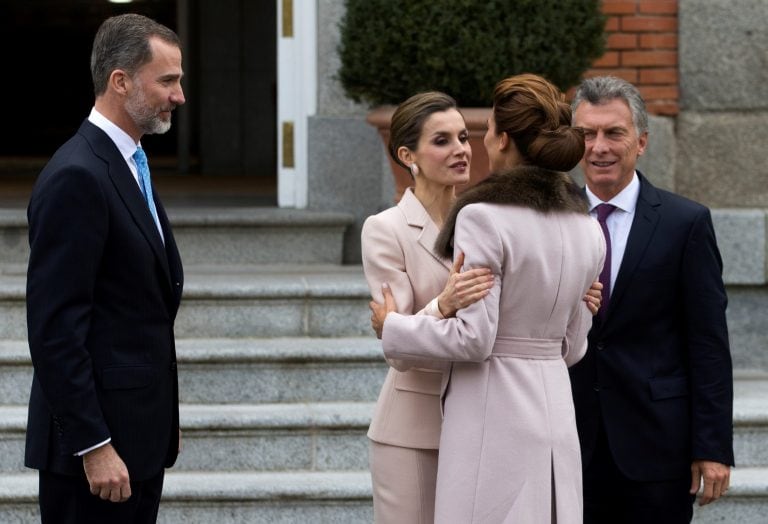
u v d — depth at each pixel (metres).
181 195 29.94
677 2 22.92
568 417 12.73
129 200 13.30
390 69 21.14
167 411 13.78
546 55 20.81
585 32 21.17
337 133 24.92
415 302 13.36
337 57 24.81
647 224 14.20
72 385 12.75
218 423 18.91
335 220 23.70
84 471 13.24
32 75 53.22
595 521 14.52
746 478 19.03
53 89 53.53
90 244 12.86
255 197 29.27
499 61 20.64
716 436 13.98
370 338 21.08
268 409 19.56
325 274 22.75
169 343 13.80
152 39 13.42
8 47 53.06
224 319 20.94
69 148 13.25
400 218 13.45
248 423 18.95
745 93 22.81
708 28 22.77
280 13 25.23
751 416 19.55
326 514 18.44
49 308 12.76
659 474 14.12
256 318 21.00
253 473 19.00
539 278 12.42
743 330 22.88
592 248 12.82
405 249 13.34
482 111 20.39
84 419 12.80
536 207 12.45
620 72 23.03
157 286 13.53
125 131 13.56
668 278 14.12
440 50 20.72
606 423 14.14
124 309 13.29
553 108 12.62
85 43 53.38
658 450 14.12
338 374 20.06
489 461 12.45
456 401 12.70
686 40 22.83
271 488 18.28
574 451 12.77
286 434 19.11
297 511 18.39
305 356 19.88
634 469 14.07
